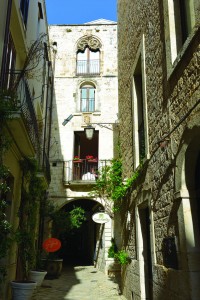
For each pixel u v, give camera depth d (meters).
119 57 11.99
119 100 11.66
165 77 5.80
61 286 11.84
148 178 6.80
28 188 10.05
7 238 6.02
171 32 5.44
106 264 15.46
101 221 13.98
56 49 21.62
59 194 18.58
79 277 14.67
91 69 21.44
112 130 18.03
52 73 18.08
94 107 20.67
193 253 4.41
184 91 4.83
